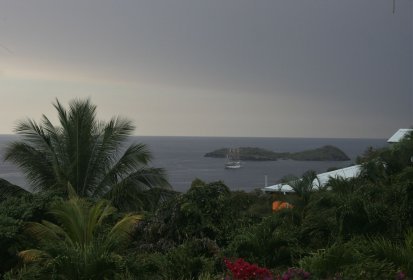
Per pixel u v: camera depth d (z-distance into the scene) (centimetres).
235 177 10494
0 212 1202
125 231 1124
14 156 1892
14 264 1075
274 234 807
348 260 589
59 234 1143
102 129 1959
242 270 550
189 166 14962
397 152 1426
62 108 1933
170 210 1083
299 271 542
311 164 16700
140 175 1917
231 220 1076
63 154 1914
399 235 754
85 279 691
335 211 854
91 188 1930
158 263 759
